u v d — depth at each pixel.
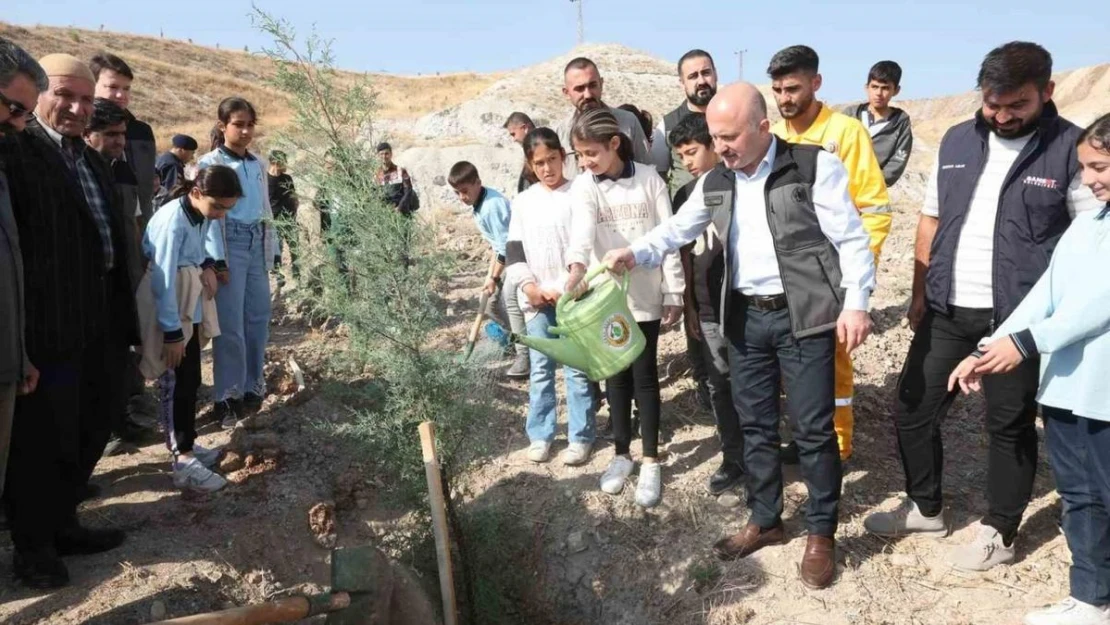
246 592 3.74
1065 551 3.58
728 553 3.76
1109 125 2.62
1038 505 3.91
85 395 3.72
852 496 4.10
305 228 3.61
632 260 3.55
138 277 3.85
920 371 3.52
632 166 3.96
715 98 3.17
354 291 3.43
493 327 5.57
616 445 4.30
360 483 4.58
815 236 3.21
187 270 3.99
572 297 3.59
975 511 3.92
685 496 4.18
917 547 3.72
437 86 54.22
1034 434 3.39
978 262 3.32
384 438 3.57
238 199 4.46
